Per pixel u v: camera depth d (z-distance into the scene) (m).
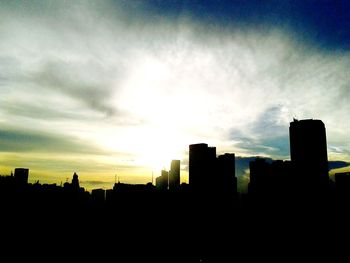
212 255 26.53
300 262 23.81
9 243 25.92
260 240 29.34
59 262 23.62
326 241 26.95
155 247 28.66
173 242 30.11
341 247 25.62
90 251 26.72
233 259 25.33
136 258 25.81
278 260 24.62
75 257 24.97
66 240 28.69
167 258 25.83
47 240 27.89
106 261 24.73
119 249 27.89
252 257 25.61
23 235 28.06
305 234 29.08
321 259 24.02
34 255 24.38
